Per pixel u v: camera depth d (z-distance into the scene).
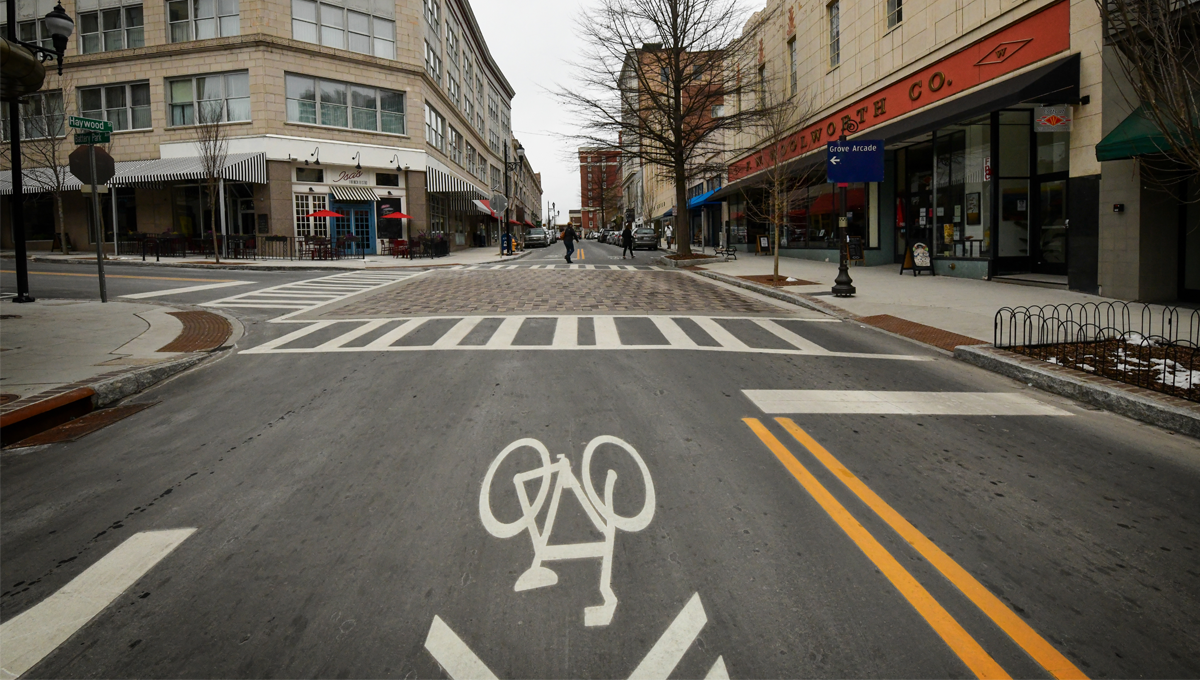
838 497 3.92
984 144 15.64
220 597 2.97
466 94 49.06
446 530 3.55
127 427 5.64
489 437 4.97
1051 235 15.09
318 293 15.28
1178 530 3.55
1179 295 11.38
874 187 21.38
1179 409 5.29
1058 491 4.06
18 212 12.93
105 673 2.48
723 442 4.86
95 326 10.30
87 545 3.50
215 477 4.38
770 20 28.83
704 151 33.62
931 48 17.12
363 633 2.69
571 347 8.45
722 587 2.99
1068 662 2.49
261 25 29.16
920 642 2.61
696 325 10.29
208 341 9.18
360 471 4.39
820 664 2.47
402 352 8.24
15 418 5.46
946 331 9.38
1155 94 6.14
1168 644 2.60
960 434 5.14
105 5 30.97
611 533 3.49
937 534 3.48
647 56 27.17
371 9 32.69
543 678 2.41
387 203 33.44
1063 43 12.80
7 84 10.27
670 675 2.41
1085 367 6.81
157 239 28.36
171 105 30.64
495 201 34.41
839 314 11.46
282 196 30.06
